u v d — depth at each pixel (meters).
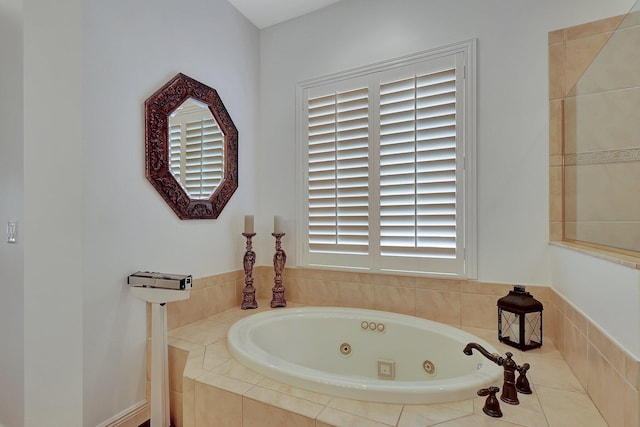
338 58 2.50
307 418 1.16
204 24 2.30
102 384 1.64
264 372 1.45
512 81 1.95
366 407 1.20
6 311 1.80
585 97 1.62
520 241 1.93
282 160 2.74
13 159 1.74
